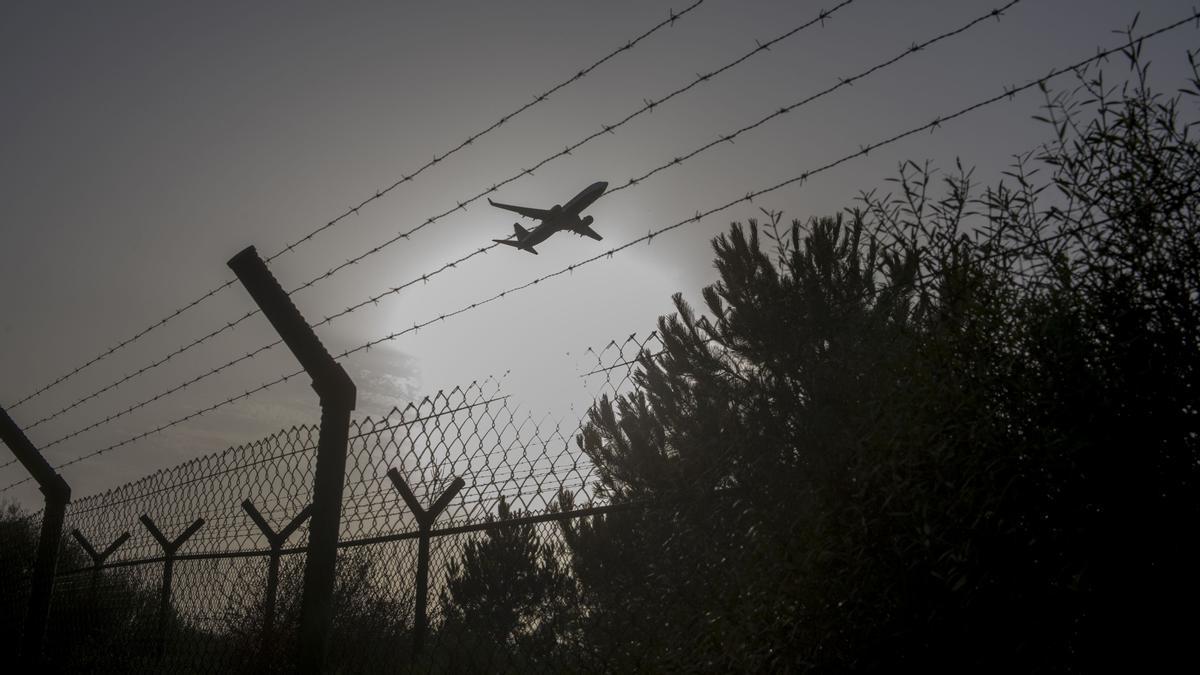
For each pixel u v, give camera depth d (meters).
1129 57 2.12
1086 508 1.75
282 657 3.72
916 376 1.92
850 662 1.86
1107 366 1.80
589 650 2.49
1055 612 1.74
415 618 3.15
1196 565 1.67
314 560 3.14
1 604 5.56
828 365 2.27
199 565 4.43
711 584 2.23
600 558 2.49
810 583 1.93
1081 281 1.90
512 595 2.73
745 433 2.35
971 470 1.82
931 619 1.78
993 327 1.90
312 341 3.42
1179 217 1.86
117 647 4.69
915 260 2.14
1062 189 2.02
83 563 5.73
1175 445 1.73
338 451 3.29
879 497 1.93
